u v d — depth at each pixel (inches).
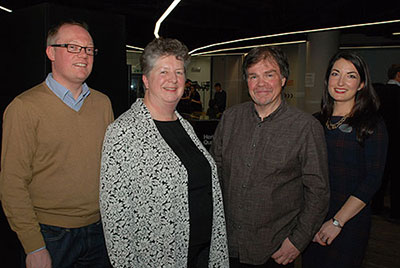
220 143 74.7
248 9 280.7
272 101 65.6
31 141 58.9
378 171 67.6
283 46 384.5
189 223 59.1
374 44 384.2
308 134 62.6
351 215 67.5
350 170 70.5
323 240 69.7
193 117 222.4
